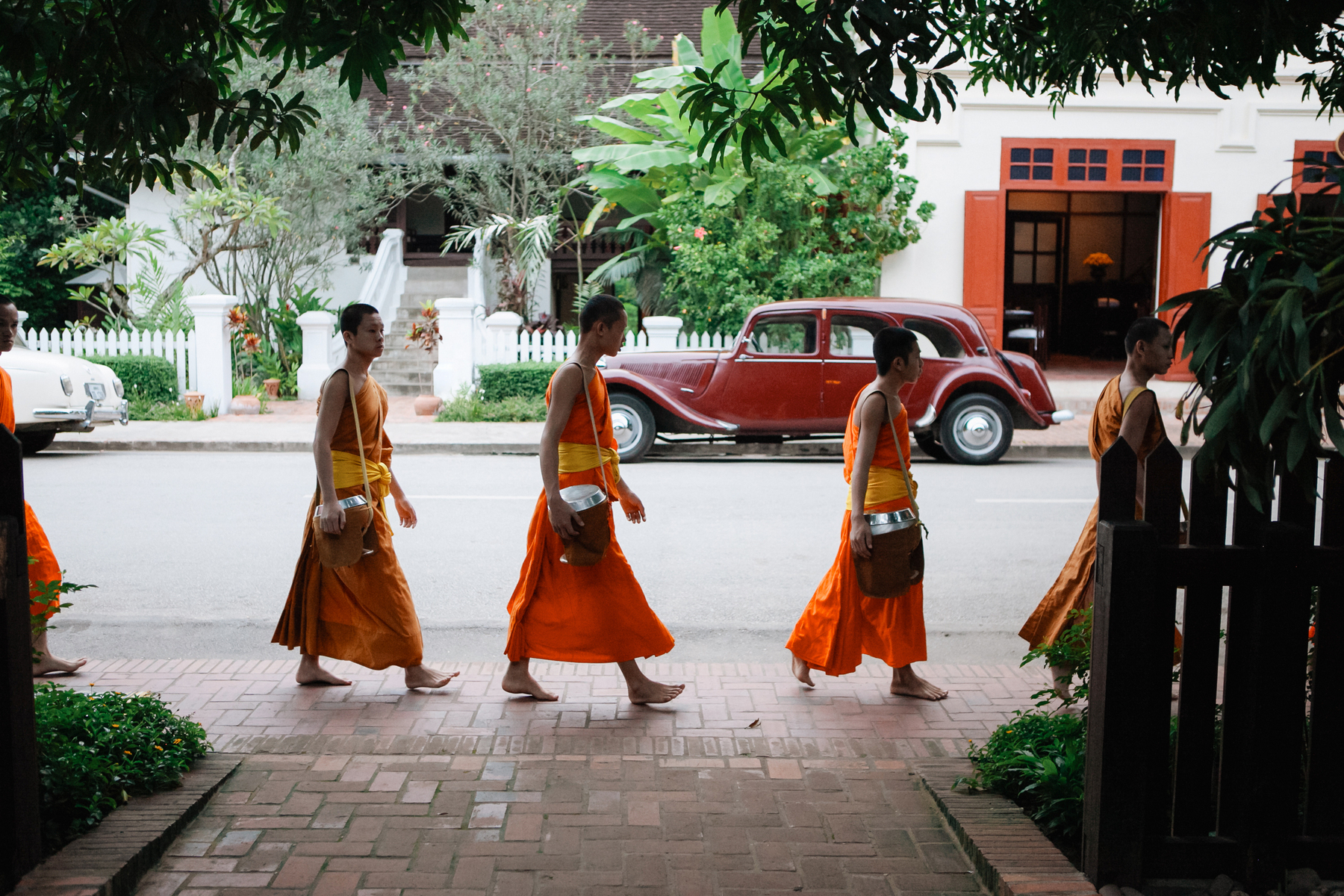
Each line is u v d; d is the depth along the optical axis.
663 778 3.79
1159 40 3.70
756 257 16.88
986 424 12.53
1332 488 2.86
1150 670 2.92
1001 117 17.83
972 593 6.83
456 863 3.15
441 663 5.29
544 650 4.60
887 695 4.81
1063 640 4.04
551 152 19.17
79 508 9.45
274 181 17.75
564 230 21.98
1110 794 2.86
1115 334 23.06
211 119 3.54
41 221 20.97
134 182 3.88
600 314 4.36
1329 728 2.93
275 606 6.45
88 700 3.97
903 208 17.28
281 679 4.96
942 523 9.04
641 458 13.05
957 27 4.18
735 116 3.59
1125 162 18.03
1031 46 4.20
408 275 21.89
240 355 18.06
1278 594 2.84
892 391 4.57
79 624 6.04
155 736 3.75
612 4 23.03
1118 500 2.86
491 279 22.06
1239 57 3.67
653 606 6.50
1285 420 2.56
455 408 15.81
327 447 4.49
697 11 22.89
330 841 3.28
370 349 4.60
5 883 2.85
